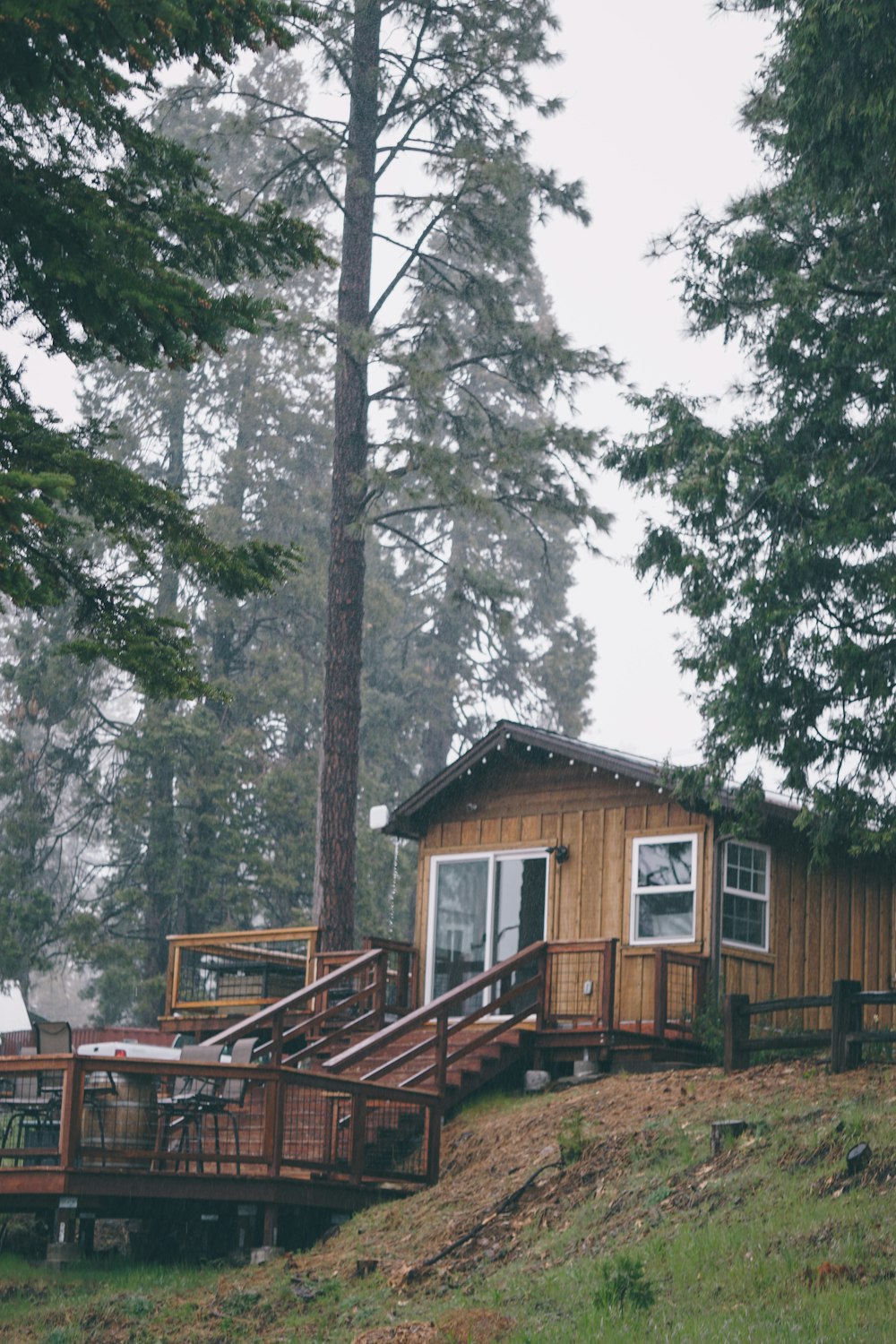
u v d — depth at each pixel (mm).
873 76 19375
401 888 48062
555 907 23406
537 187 30844
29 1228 16719
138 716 43531
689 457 20922
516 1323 11164
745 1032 17641
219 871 42094
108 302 10867
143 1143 16219
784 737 20297
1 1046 32219
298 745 46875
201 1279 14711
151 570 12000
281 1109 15719
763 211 21734
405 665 52812
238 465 47719
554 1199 14641
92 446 12133
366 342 27016
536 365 31859
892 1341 9406
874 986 24188
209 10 10125
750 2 21422
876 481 19312
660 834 22594
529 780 24344
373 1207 16219
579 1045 20391
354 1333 12328
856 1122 13289
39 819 44062
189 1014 25359
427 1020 18719
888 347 20250
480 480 31328
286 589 45656
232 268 11719
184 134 37344
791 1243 11570
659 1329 10406
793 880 23188
